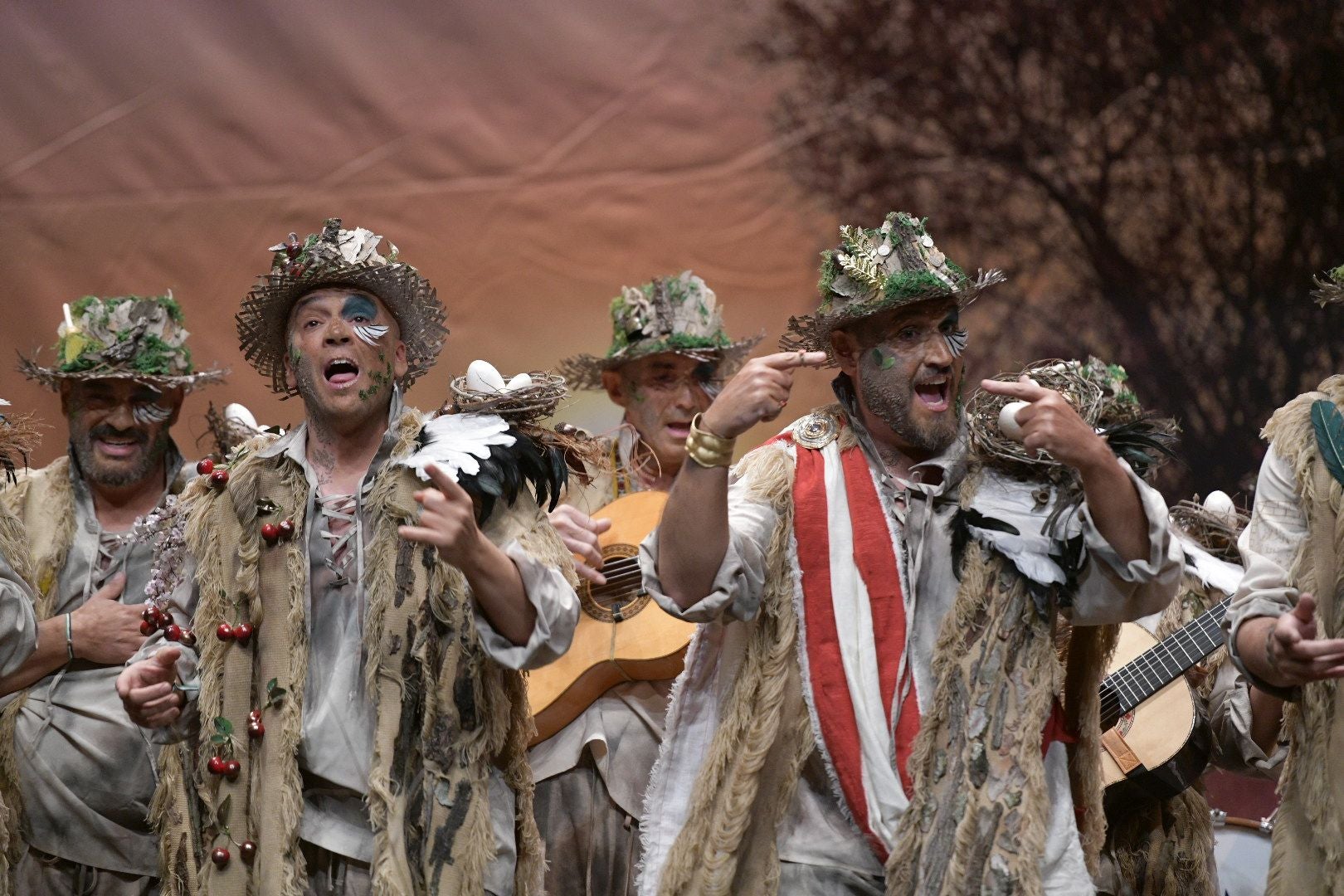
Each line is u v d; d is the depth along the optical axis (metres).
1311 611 9.02
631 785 14.03
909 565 10.26
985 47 30.56
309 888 10.11
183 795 10.47
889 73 30.42
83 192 29.12
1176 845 13.59
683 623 14.20
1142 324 30.64
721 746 10.08
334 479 10.85
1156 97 30.59
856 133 30.36
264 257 29.30
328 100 29.47
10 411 28.22
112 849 12.95
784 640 10.12
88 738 12.91
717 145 30.14
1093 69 30.53
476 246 29.80
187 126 29.22
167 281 29.25
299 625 10.34
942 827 9.62
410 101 29.61
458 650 10.20
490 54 29.72
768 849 10.09
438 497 9.33
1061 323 30.86
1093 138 30.67
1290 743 10.08
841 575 10.23
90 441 13.95
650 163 30.03
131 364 13.93
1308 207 30.22
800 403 28.66
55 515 13.83
